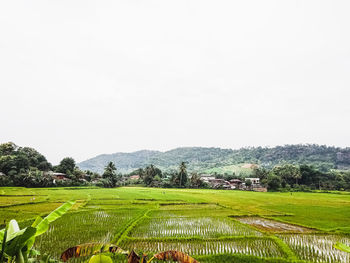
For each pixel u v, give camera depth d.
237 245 15.14
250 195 55.69
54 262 5.61
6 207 26.75
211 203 37.50
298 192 75.31
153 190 65.44
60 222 20.41
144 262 4.34
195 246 14.88
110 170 83.38
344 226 21.39
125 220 21.52
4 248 3.54
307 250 14.66
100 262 4.15
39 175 63.06
